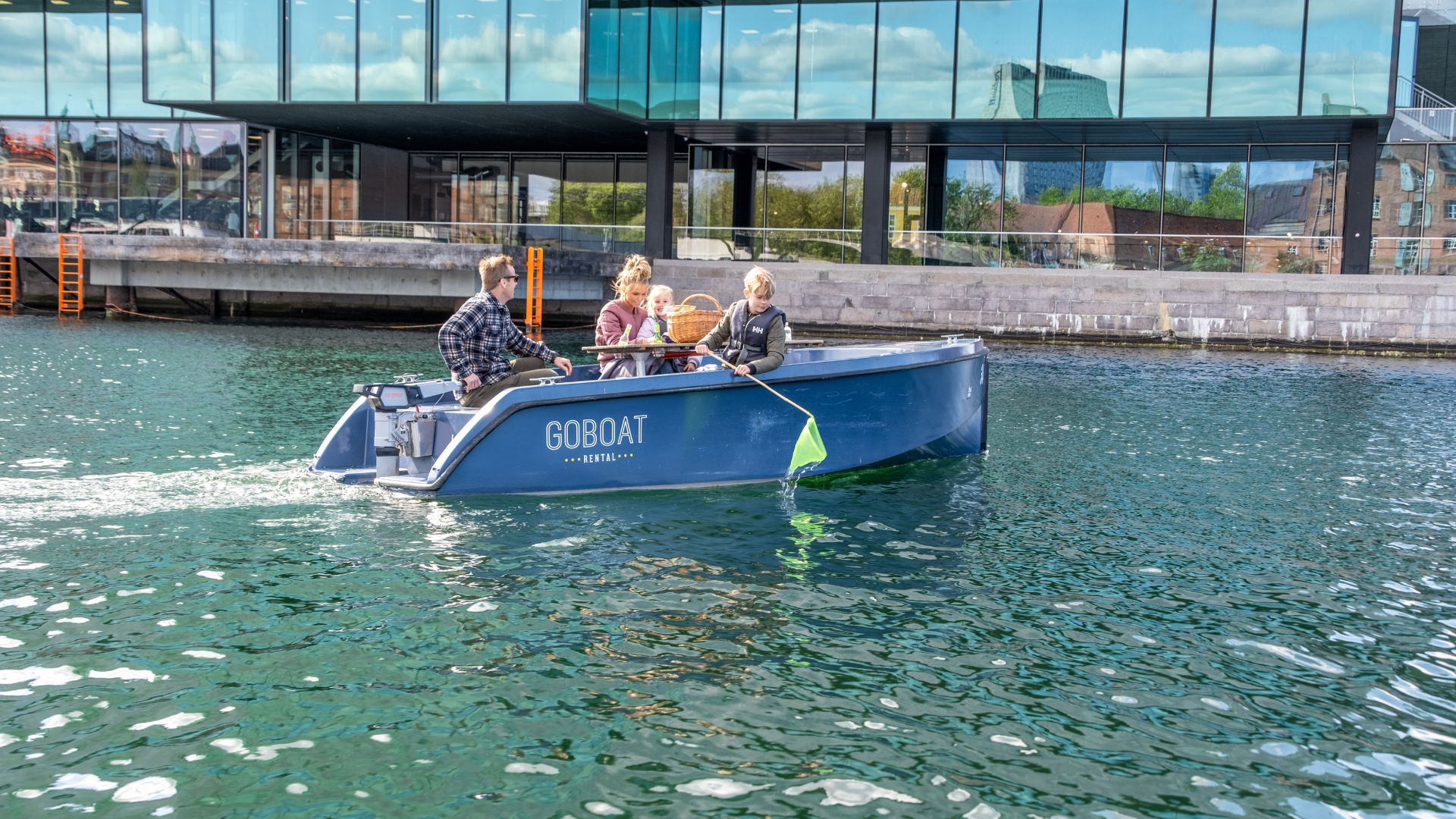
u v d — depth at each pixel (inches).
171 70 991.6
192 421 397.4
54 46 1127.0
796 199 1115.3
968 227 1082.7
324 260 896.3
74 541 242.7
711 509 288.2
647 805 138.9
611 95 963.3
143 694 167.3
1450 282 836.0
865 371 328.8
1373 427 452.8
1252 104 890.1
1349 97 872.3
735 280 974.4
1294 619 212.2
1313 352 861.8
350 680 173.8
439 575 225.5
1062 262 981.2
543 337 866.8
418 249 875.4
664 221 1043.9
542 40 926.4
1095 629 204.4
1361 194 909.2
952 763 151.5
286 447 349.1
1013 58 930.1
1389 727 165.5
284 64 973.8
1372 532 278.2
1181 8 893.8
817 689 174.4
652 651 188.4
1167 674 183.8
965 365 363.3
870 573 235.9
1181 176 1036.5
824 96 970.7
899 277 941.8
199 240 925.8
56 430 370.3
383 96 960.9
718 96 989.2
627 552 245.1
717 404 305.4
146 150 1096.2
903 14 946.7
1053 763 152.2
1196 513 296.5
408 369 591.5
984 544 261.4
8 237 1010.1
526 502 286.2
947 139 1051.3
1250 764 153.0
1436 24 1235.9
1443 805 143.4
